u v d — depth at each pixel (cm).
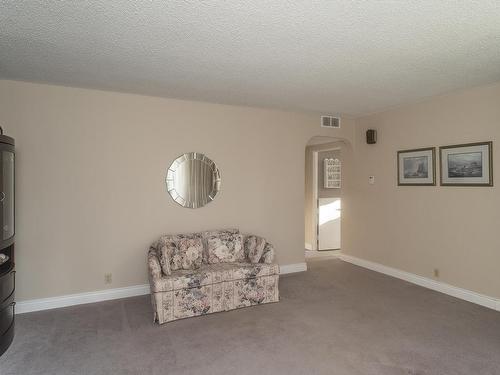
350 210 559
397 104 444
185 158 427
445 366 250
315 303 376
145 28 226
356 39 242
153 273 331
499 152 351
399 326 317
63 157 367
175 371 245
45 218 361
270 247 396
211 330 310
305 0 190
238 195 463
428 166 425
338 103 439
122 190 395
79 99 372
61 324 322
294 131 502
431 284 423
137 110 401
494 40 244
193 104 432
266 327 316
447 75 324
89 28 226
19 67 304
